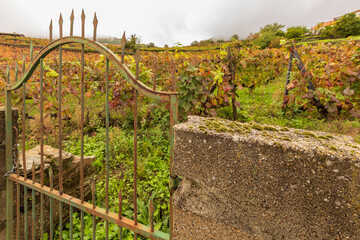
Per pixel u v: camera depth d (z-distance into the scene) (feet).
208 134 3.66
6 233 6.71
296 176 3.14
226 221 3.80
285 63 29.32
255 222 3.56
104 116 17.83
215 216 3.87
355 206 2.85
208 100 16.12
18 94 17.67
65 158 8.07
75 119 16.55
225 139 3.54
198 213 4.02
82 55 4.41
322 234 3.11
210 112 16.44
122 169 11.43
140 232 4.37
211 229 3.95
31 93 15.87
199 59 20.90
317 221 3.11
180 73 14.33
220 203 3.79
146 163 11.09
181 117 15.28
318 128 14.88
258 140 3.35
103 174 10.98
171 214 4.26
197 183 3.97
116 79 17.71
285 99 17.54
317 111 17.11
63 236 7.41
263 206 3.45
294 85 16.26
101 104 20.17
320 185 3.02
